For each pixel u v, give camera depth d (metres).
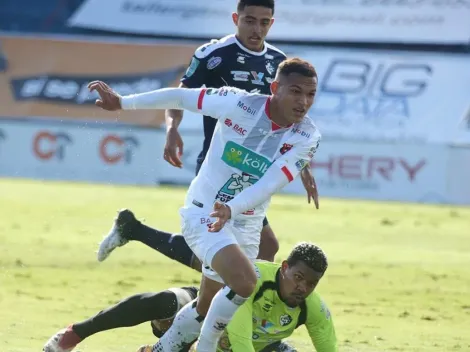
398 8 97.75
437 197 83.06
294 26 97.69
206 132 24.95
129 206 64.19
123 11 101.50
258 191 19.08
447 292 37.12
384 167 84.50
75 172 89.25
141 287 35.16
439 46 95.19
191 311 20.50
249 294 18.97
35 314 29.23
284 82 19.20
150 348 21.33
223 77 24.31
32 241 46.81
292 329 20.28
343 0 98.69
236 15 24.70
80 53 99.38
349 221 62.62
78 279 36.44
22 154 90.38
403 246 51.16
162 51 99.19
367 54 95.19
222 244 19.23
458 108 90.06
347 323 29.91
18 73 97.88
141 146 88.81
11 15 103.25
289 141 19.59
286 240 50.94
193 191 20.47
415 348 26.38
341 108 90.62
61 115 94.62
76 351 23.94
